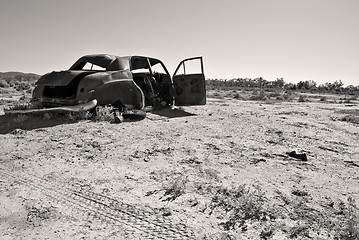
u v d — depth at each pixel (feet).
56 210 12.86
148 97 39.96
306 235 11.59
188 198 14.24
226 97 96.27
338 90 239.91
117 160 19.61
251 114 39.86
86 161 19.24
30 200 13.71
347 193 16.03
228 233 11.44
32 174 16.89
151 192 14.87
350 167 20.61
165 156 20.70
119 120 30.14
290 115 43.09
